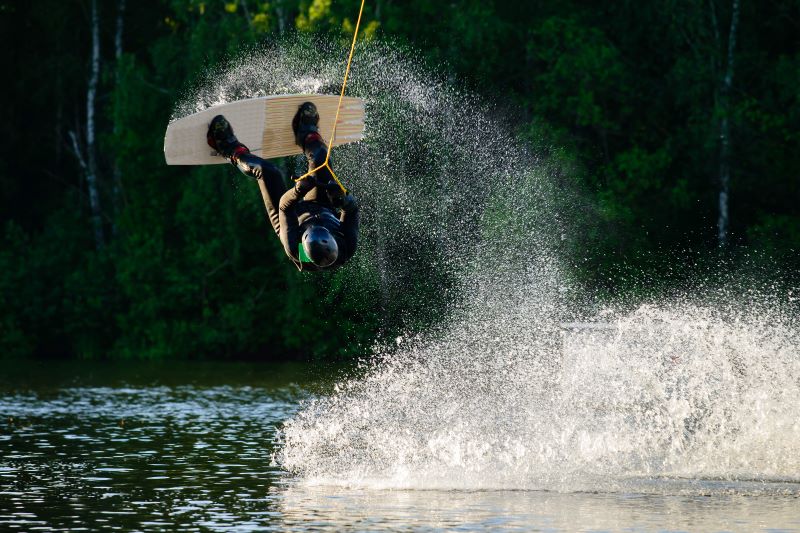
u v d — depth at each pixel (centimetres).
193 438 6706
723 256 14100
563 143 14525
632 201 14338
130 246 16900
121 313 17012
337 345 15400
